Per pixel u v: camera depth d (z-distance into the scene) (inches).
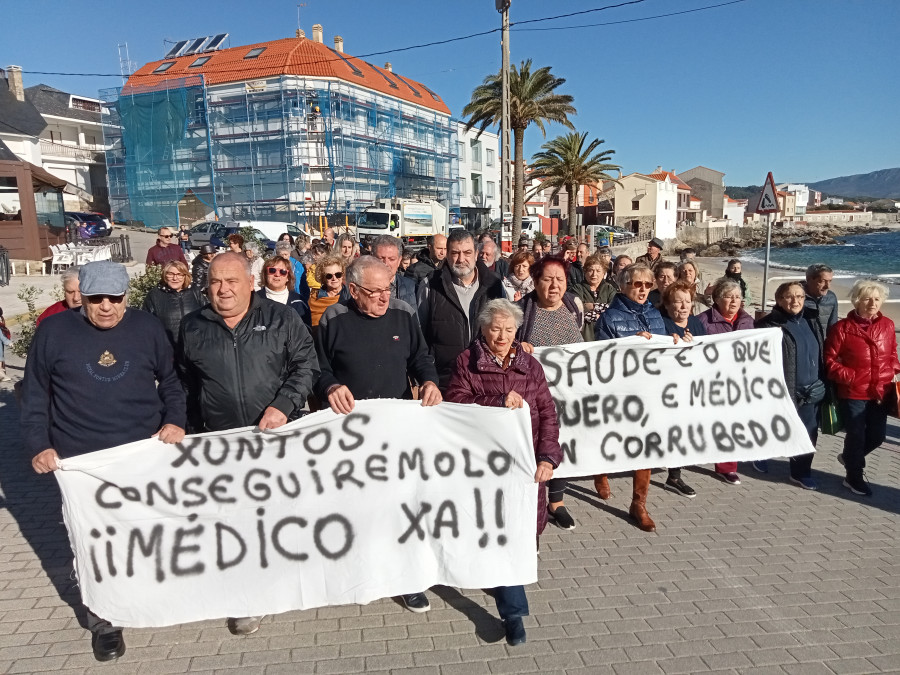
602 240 1993.1
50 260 816.9
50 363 120.8
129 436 125.3
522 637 126.2
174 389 130.5
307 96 1502.2
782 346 196.9
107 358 122.1
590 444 186.7
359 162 1621.6
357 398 143.9
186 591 126.0
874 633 128.6
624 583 148.8
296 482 129.3
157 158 1589.6
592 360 185.6
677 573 153.2
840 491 202.5
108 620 122.9
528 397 137.0
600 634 129.3
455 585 131.0
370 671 118.6
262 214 1533.0
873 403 194.9
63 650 125.5
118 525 123.6
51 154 1697.8
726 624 132.2
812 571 153.1
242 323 128.0
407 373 151.3
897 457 232.2
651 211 2832.2
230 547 127.5
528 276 248.5
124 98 1595.7
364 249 652.1
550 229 2474.2
